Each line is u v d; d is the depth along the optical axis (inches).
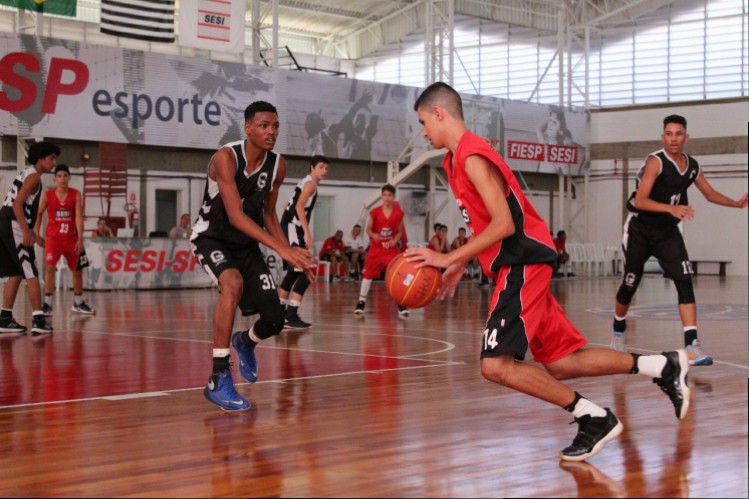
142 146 738.8
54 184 684.1
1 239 318.0
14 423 158.6
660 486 114.8
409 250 130.0
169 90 663.1
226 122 690.8
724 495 110.2
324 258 788.0
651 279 893.8
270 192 182.5
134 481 118.2
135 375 219.6
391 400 181.6
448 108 131.4
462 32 1080.8
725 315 428.5
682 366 132.2
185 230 679.1
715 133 955.3
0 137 659.4
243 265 182.5
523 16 1032.8
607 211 1002.1
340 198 858.8
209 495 111.2
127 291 598.2
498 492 112.3
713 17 957.8
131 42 1003.3
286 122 731.4
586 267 970.7
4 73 595.2
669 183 240.2
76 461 129.6
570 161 971.9
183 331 334.0
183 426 155.5
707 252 976.9
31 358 252.2
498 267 130.3
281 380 210.2
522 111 917.2
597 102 1023.6
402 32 1103.0
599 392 190.5
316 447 138.6
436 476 120.5
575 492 112.2
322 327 358.9
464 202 130.3
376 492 112.5
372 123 787.4
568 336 133.7
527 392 130.3
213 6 663.1
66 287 607.2
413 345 289.7
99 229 627.8
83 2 992.9
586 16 1012.5
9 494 112.2
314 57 1133.1
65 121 618.5
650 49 992.2
